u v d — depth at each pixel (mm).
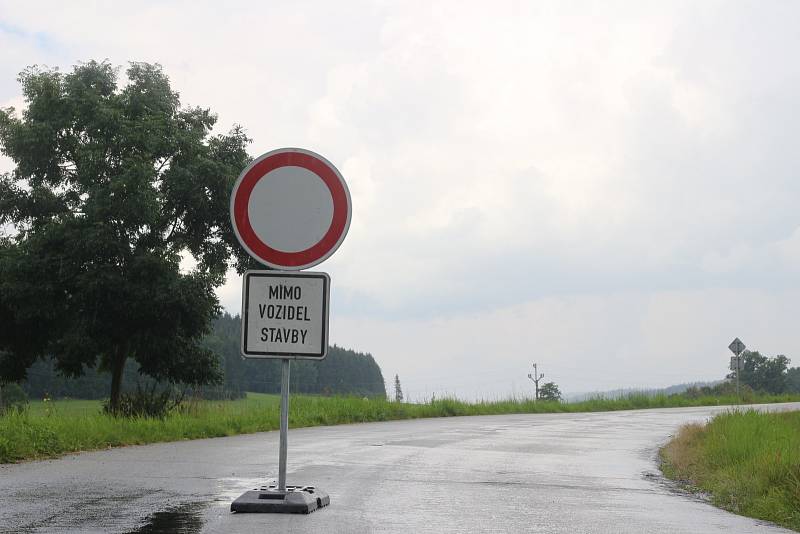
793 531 6914
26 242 27109
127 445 13508
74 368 29562
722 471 10570
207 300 27344
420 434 17703
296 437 16297
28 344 29578
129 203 25859
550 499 8305
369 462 11398
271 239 6758
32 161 28703
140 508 6922
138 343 27531
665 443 16797
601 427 22156
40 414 14992
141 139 27109
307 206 6789
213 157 29688
